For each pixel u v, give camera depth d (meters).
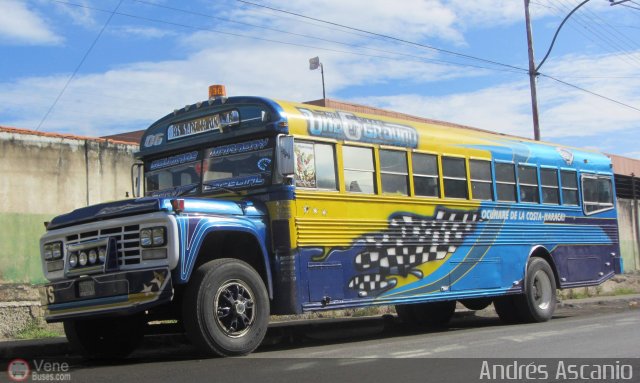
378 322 13.05
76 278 7.89
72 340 8.55
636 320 12.35
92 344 8.62
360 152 9.98
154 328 9.12
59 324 11.70
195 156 9.63
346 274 9.41
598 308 17.17
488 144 12.45
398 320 13.49
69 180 12.82
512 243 12.57
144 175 10.24
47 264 8.29
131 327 8.95
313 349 9.01
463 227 11.57
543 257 13.48
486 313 16.00
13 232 11.98
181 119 9.79
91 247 7.83
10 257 11.91
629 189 25.83
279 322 12.29
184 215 7.63
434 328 13.09
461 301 13.74
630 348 8.64
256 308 8.12
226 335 7.83
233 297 7.95
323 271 9.08
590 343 9.17
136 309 7.43
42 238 8.36
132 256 7.64
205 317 7.64
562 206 13.95
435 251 10.96
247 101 9.06
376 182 10.10
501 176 12.61
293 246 8.68
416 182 10.84
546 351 8.46
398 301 10.20
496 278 12.15
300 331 11.39
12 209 12.02
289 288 8.61
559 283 13.62
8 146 12.09
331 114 9.66
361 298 9.61
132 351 9.10
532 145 13.62
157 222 7.49
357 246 9.62
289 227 8.68
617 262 15.32
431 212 10.97
